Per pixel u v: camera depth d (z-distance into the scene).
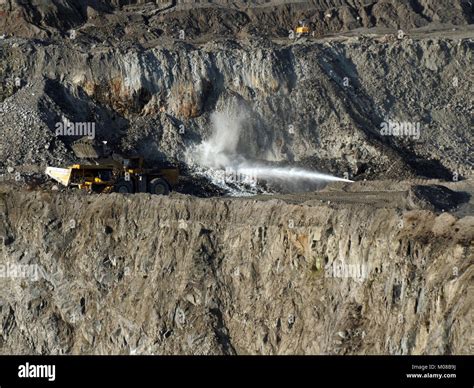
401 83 189.38
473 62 194.88
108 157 157.25
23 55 183.25
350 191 138.12
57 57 183.25
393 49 194.00
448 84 191.38
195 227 129.00
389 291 106.44
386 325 105.69
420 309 101.94
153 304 127.75
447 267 101.38
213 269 126.44
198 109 179.00
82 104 178.38
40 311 137.00
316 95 181.50
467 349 94.94
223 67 183.62
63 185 148.12
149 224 132.62
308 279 117.81
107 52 183.00
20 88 179.62
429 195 116.62
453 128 182.25
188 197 132.75
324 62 188.25
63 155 165.75
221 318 124.19
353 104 182.00
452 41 196.88
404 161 170.25
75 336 134.50
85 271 135.12
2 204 142.25
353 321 109.56
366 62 191.38
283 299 119.38
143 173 150.00
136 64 181.50
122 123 179.00
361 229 113.75
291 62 186.62
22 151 165.50
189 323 124.62
